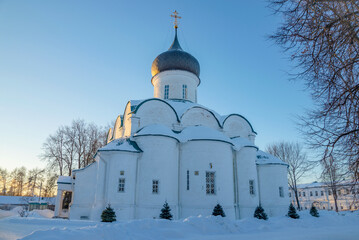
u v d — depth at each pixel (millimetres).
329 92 7230
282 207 24062
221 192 20234
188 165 20844
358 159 7219
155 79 29172
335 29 6922
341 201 52406
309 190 60469
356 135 6902
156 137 20219
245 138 24969
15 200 50844
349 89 6633
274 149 41250
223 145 21516
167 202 19250
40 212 27609
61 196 26328
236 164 23266
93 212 18578
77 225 15906
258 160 25516
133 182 19297
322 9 6840
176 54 28125
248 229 15492
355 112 6723
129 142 20688
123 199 18562
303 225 18234
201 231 13977
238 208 22047
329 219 20578
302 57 7414
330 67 7070
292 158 39062
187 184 20531
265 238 12641
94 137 36812
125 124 24719
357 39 6695
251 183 23062
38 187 61031
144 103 22828
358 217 22344
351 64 6727
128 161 19469
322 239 12398
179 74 28047
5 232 13414
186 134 22109
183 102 26875
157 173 19500
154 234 12250
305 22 7121
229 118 26391
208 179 20469
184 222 14398
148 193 19016
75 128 35969
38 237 9297
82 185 22141
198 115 24781
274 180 24641
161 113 23266
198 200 19750
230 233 14359
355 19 6598
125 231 11562
